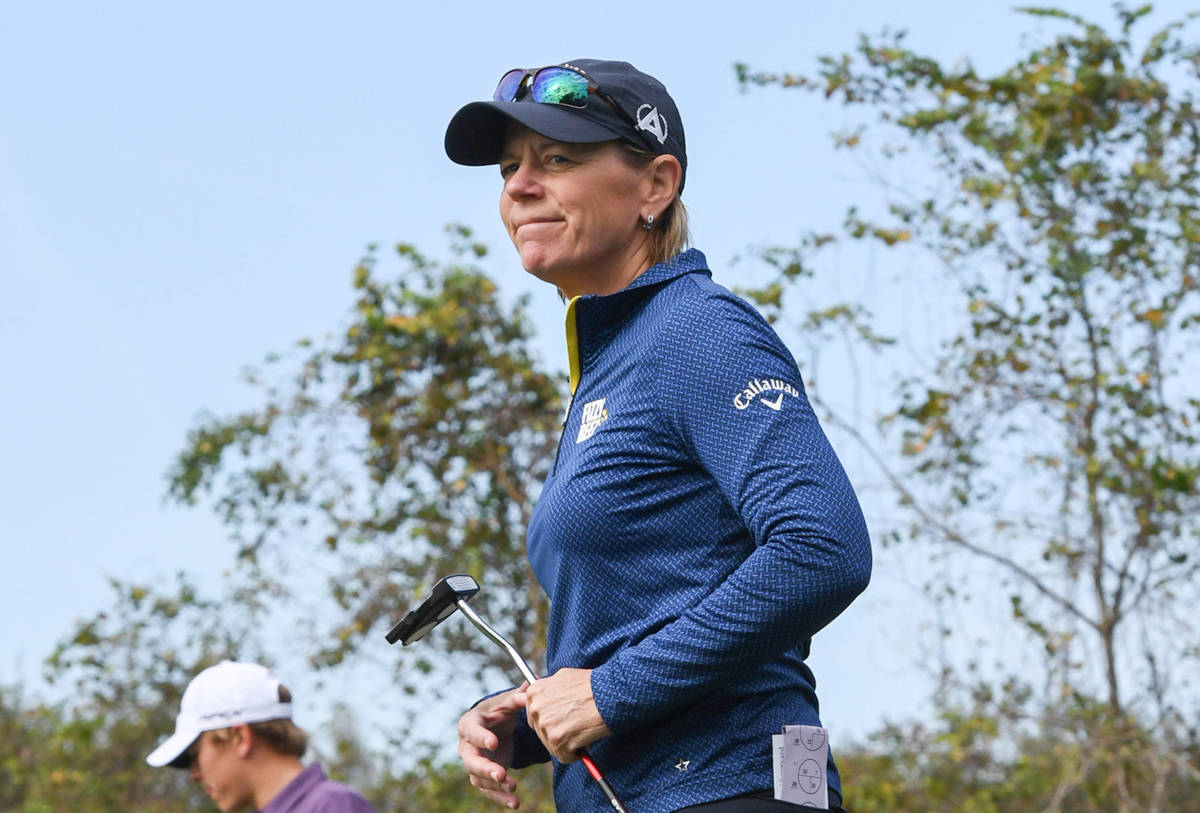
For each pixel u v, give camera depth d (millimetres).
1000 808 15602
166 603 18766
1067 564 15812
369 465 17828
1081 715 15547
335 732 17469
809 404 4328
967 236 16109
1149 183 15875
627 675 4117
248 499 17953
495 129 4879
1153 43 15930
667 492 4301
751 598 4016
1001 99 16328
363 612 17562
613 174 4734
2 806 19812
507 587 17688
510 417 17719
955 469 16016
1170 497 15398
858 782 15812
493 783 4707
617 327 4605
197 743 8094
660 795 4215
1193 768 15039
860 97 16281
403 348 17641
